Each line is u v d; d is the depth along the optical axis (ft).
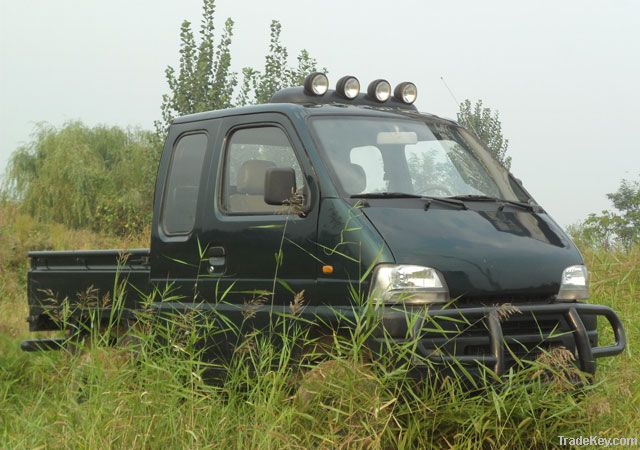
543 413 17.72
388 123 21.65
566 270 19.63
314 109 20.90
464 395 17.30
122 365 19.35
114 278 23.63
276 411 17.53
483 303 18.45
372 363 17.29
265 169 20.67
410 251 18.01
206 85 60.49
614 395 19.33
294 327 19.04
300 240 19.36
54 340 24.68
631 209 57.82
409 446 16.96
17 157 109.50
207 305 20.99
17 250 52.75
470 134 23.79
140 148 109.40
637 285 28.66
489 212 20.27
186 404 17.95
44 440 17.60
